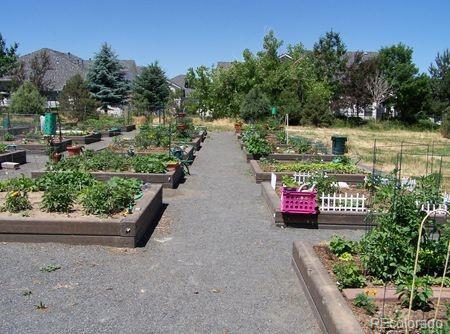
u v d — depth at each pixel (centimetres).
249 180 1502
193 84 5266
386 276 563
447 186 1405
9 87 5141
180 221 972
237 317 544
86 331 500
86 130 2959
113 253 751
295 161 1786
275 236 884
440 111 5950
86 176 1086
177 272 680
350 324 445
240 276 672
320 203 986
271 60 5038
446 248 583
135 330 505
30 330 499
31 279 634
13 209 833
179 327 515
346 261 625
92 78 5056
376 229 600
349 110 6606
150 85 5231
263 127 3203
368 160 2100
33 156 2025
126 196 860
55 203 829
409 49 6009
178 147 1886
